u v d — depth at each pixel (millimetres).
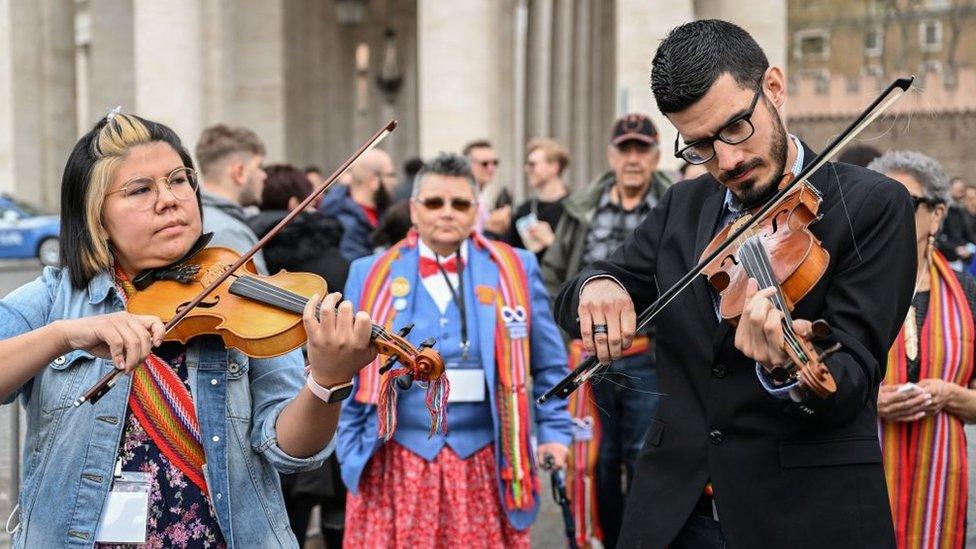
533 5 33000
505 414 5320
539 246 9078
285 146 24719
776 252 3152
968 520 5375
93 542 3170
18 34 28047
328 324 2955
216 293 3271
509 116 25141
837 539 3172
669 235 3553
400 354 3020
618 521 6883
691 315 3385
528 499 5309
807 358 2867
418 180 5547
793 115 30969
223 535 3227
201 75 23438
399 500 5234
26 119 28297
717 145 3168
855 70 53781
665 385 3486
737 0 19203
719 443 3309
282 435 3193
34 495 3238
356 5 26516
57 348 2982
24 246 26562
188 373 3260
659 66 3195
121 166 3287
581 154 34094
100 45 26453
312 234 6539
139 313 3271
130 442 3232
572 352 7078
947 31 51844
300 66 26516
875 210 3205
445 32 21125
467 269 5516
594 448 6801
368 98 29953
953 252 17891
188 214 3363
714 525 3410
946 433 4500
